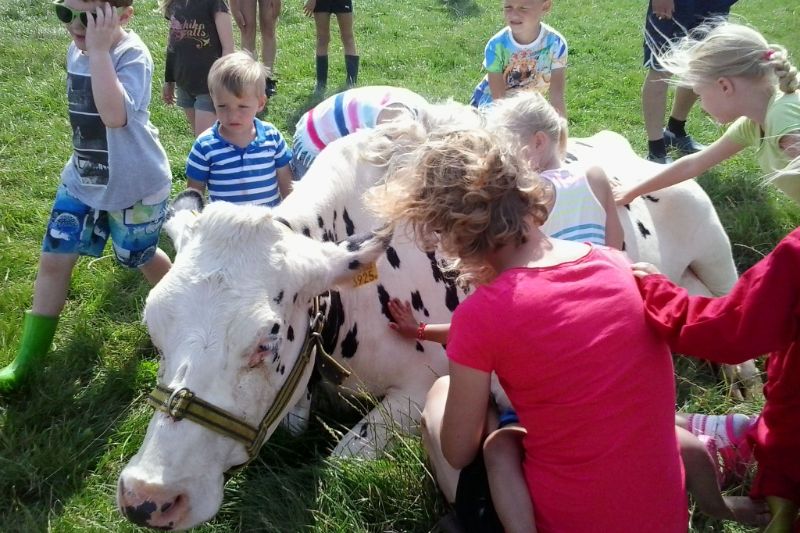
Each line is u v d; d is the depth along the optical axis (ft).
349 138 12.75
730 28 12.56
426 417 10.31
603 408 8.13
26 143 23.11
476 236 8.34
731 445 11.05
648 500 8.29
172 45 21.52
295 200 11.39
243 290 8.98
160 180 13.58
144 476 8.55
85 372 13.99
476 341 8.25
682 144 23.85
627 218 14.07
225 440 9.04
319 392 12.76
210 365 8.78
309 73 31.65
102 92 12.41
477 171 8.17
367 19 40.01
